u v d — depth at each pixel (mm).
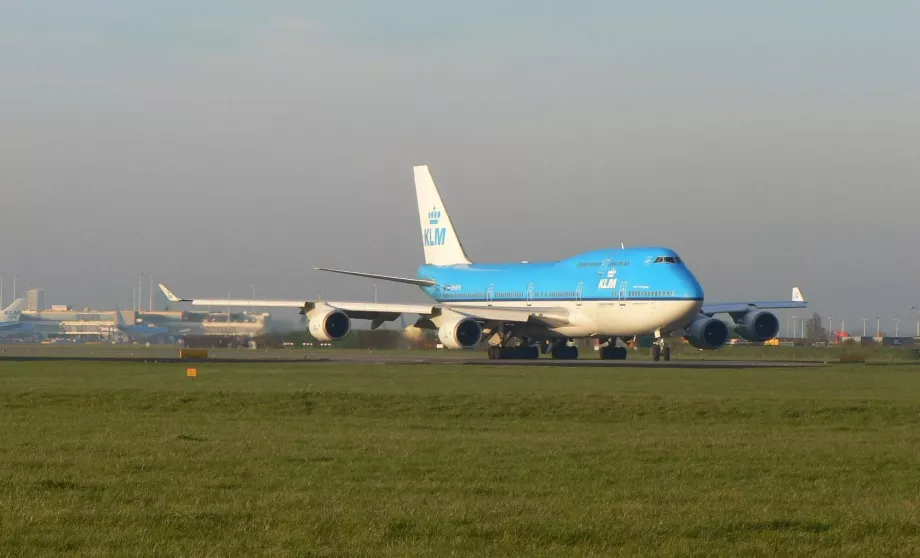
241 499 72500
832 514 68688
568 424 127188
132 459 91062
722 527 63906
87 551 57406
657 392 163500
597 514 67562
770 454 97188
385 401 148125
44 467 86625
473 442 104625
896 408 139250
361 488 77375
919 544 60719
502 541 60219
